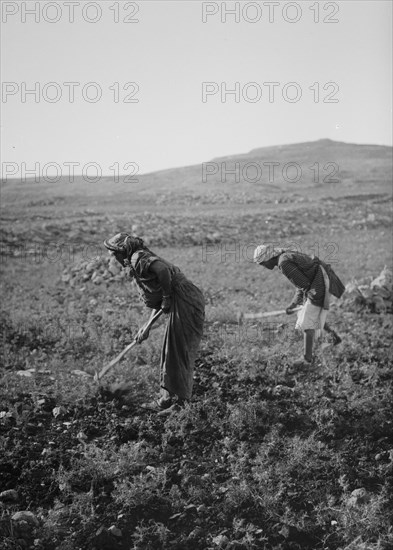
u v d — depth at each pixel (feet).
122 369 21.33
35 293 34.45
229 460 16.56
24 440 16.85
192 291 18.19
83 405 18.66
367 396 19.71
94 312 29.99
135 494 14.93
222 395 19.79
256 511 14.96
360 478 16.24
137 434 17.56
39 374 21.35
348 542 14.10
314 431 17.80
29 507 14.62
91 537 13.89
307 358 21.76
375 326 28.17
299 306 22.57
